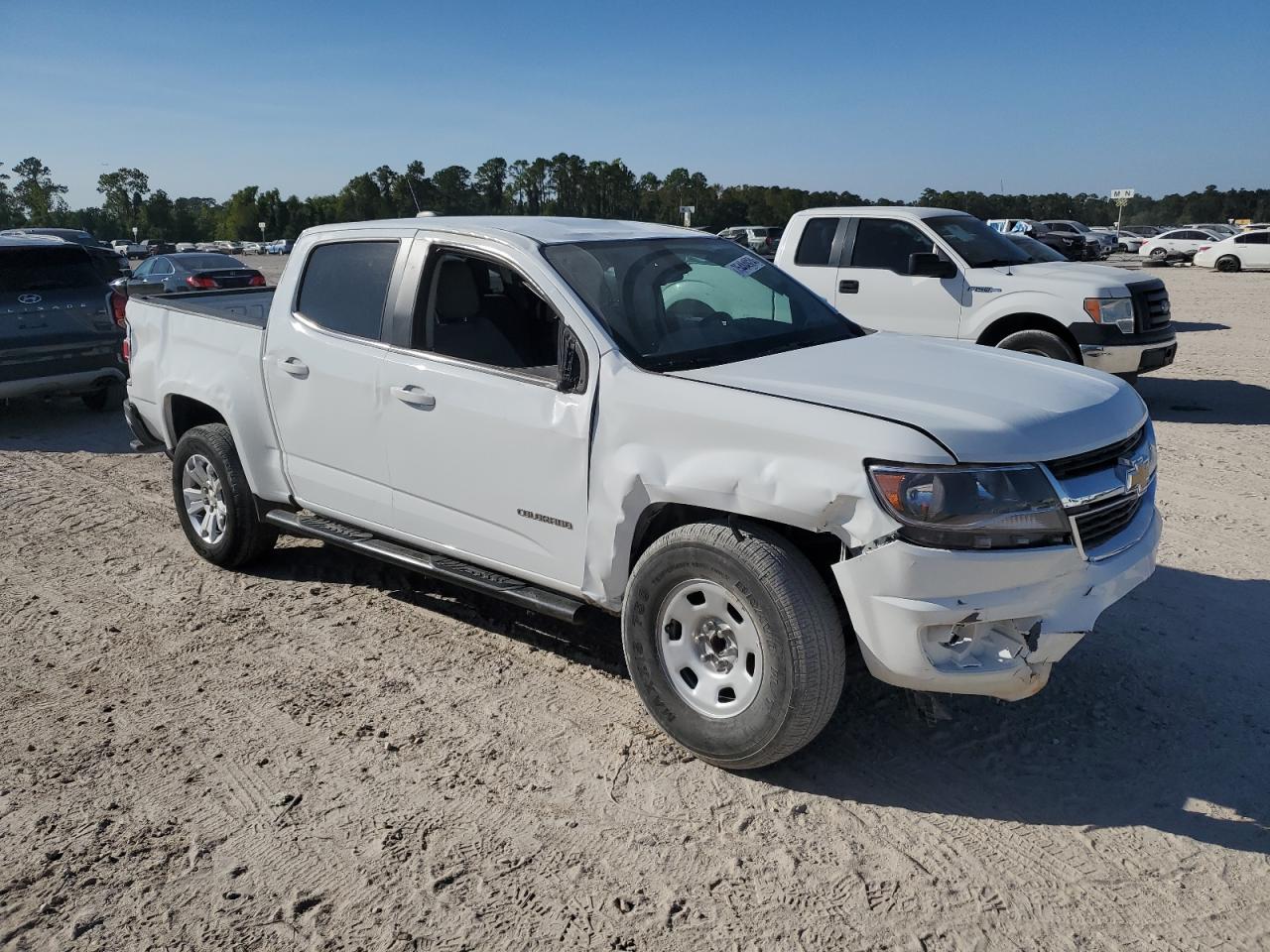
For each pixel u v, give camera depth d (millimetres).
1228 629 4672
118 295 10023
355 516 4863
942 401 3430
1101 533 3426
